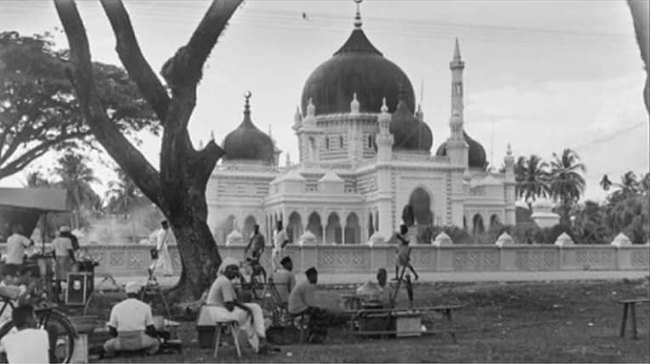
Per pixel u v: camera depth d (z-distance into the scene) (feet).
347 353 41.42
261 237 84.38
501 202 296.92
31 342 29.27
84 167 243.19
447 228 215.31
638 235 196.24
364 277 113.39
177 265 105.81
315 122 314.35
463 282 112.27
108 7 62.85
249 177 300.61
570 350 43.14
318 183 288.92
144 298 60.59
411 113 303.89
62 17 61.31
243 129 312.29
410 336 50.70
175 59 62.95
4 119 120.67
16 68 114.21
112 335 40.75
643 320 62.64
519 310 72.18
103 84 123.03
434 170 282.56
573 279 120.57
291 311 48.78
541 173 380.99
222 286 40.47
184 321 58.65
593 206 299.17
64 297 65.26
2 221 71.41
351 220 287.48
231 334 42.22
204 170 64.69
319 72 320.09
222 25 63.31
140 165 63.41
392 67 316.40
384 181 277.23
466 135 334.44
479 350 42.86
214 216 294.46
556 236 209.05
